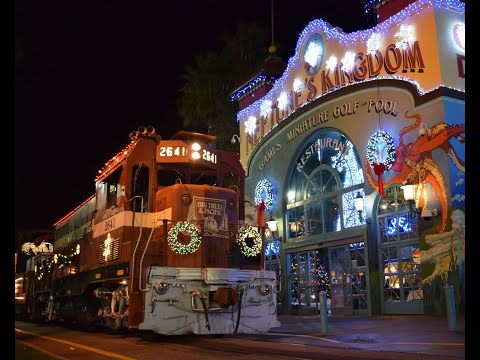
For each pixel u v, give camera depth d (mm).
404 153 15102
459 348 7645
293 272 20125
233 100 25156
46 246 22719
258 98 23047
